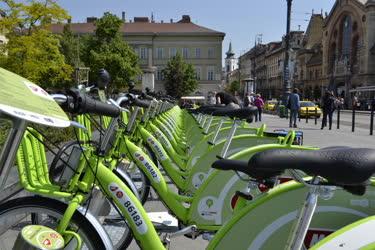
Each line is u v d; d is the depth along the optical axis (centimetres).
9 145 216
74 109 270
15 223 299
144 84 2269
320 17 10338
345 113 4788
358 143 1430
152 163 452
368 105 6112
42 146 333
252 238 298
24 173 310
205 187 442
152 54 8388
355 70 7862
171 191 455
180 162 596
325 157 202
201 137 770
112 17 4797
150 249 304
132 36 8344
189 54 8400
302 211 217
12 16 1745
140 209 305
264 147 425
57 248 240
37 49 1786
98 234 279
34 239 237
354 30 7925
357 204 288
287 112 3222
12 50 1725
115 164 380
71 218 280
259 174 268
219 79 8400
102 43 4766
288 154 207
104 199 333
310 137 1628
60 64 1919
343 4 8238
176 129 851
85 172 304
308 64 9956
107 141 320
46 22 1847
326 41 8962
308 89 9931
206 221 441
